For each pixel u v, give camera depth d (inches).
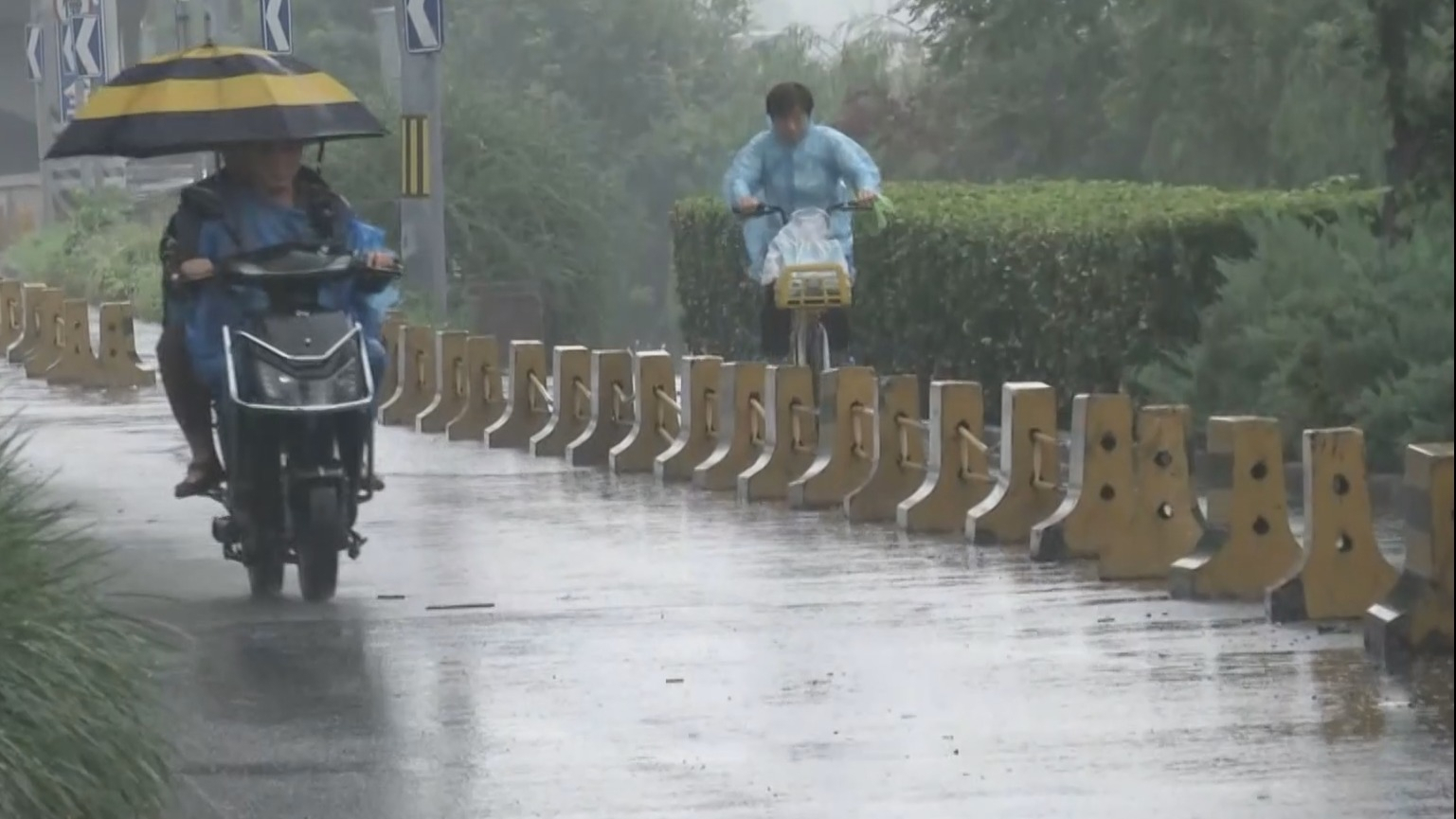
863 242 2041.1
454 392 2063.2
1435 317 1464.1
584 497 1605.6
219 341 1199.6
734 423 1641.2
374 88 3511.3
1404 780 830.5
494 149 3235.7
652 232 6131.9
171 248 1219.2
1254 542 1173.7
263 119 1204.5
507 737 920.9
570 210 3292.3
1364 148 1835.6
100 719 765.9
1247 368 1525.6
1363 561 1120.8
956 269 1891.0
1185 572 1171.9
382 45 3435.0
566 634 1115.3
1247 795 813.2
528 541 1405.0
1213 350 1541.6
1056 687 980.6
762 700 970.1
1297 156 2719.0
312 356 1174.3
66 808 737.6
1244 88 3009.4
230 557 1243.8
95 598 836.6
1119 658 1036.5
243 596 1232.8
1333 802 803.4
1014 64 3592.5
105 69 4303.6
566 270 3260.3
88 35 4249.5
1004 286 1815.9
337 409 1168.2
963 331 1887.3
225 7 3435.0
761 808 810.2
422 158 2625.5
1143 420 1238.3
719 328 2445.9
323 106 1221.7
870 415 1529.3
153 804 786.8
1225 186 3097.9
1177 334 1625.2
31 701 741.9
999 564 1289.4
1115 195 1950.1
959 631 1103.0
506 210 3228.3
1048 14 3526.1
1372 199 1615.4
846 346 1806.1
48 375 2571.4
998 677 1002.1
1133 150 3496.6
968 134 3823.8
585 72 6545.3
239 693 1000.9
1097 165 3550.7
